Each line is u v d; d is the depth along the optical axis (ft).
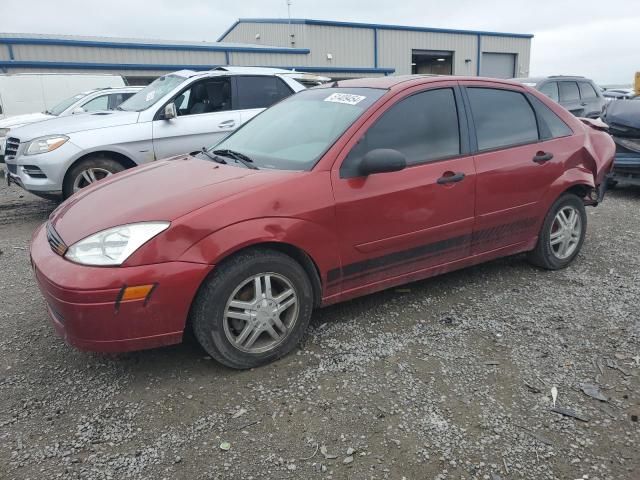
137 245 9.08
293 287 10.48
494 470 7.73
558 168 14.33
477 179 12.71
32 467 7.88
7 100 44.86
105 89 38.86
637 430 8.53
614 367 10.28
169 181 11.05
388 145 11.63
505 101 13.88
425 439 8.36
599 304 13.05
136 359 10.79
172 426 8.75
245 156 12.21
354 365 10.42
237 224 9.64
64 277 8.98
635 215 22.25
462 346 11.10
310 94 14.08
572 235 15.33
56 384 10.00
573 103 39.06
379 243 11.47
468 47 106.22
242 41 107.34
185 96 23.25
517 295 13.62
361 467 7.80
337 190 10.74
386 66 96.89
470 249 13.21
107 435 8.55
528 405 9.16
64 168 20.75
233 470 7.79
